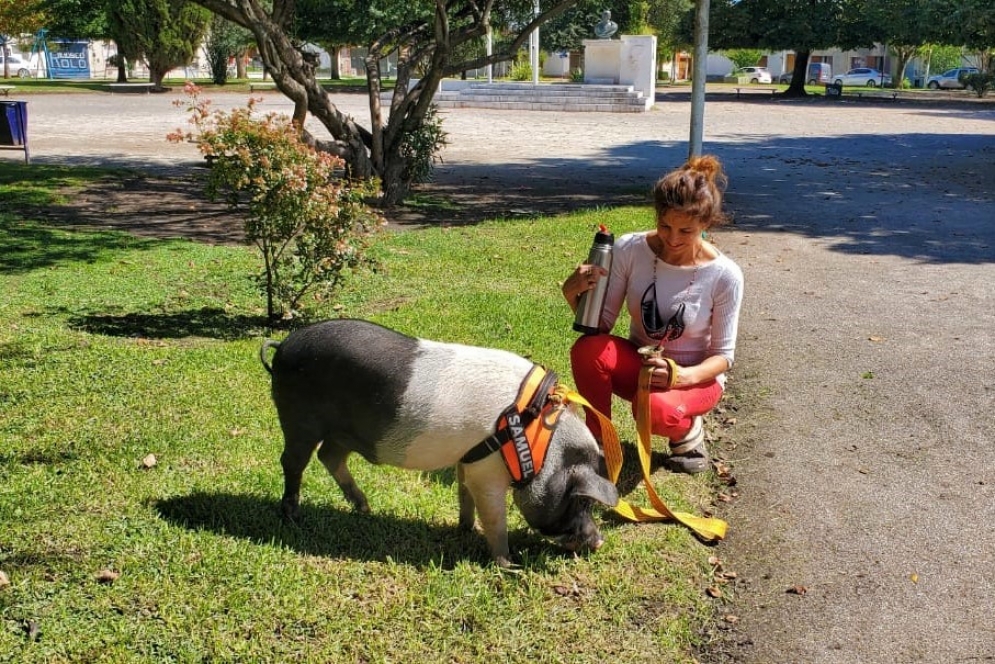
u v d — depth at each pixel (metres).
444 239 10.95
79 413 5.30
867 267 9.90
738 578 3.98
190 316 7.68
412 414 3.58
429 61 15.43
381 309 7.91
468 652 3.33
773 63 84.94
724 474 4.98
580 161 19.94
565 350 6.59
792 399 6.04
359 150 12.93
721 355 4.55
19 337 6.70
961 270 9.71
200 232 11.48
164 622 3.38
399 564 3.85
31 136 22.42
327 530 4.09
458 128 27.28
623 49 36.62
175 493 4.36
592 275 4.45
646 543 4.14
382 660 3.24
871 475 4.94
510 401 3.61
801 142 24.08
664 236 4.35
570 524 3.80
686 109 35.88
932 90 60.69
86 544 3.85
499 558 3.86
